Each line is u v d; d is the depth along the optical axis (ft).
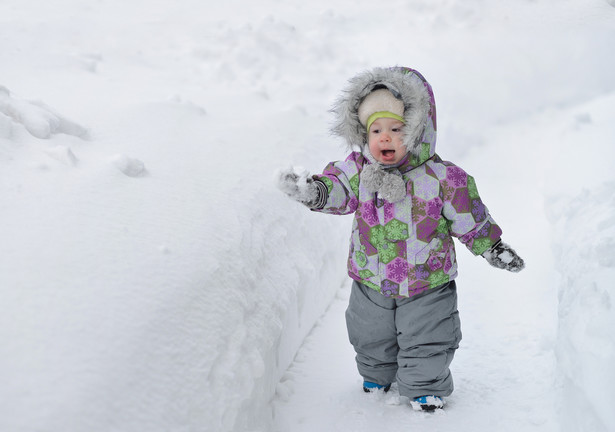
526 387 9.09
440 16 23.72
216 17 23.76
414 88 7.83
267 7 25.26
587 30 22.18
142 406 5.77
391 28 23.65
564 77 20.36
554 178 14.66
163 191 8.89
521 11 24.02
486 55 21.43
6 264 6.31
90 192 8.04
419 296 8.41
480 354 10.11
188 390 6.32
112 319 6.18
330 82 20.34
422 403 8.61
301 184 7.58
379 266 8.39
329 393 9.11
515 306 11.51
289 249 10.18
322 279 11.43
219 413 6.56
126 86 15.38
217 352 6.95
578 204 12.42
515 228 14.53
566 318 8.63
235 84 18.84
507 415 8.45
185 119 12.64
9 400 5.12
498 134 18.63
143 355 6.10
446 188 8.16
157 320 6.52
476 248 8.35
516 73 20.58
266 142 12.75
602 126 16.78
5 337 5.57
